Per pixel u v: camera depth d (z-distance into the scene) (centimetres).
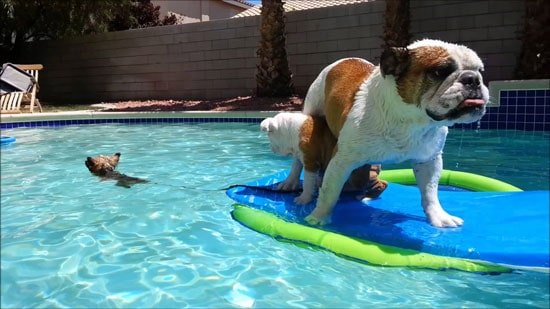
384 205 136
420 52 100
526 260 98
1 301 86
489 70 420
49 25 673
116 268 100
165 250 110
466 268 99
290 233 116
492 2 412
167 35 578
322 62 497
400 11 403
